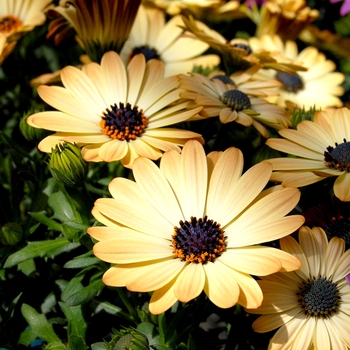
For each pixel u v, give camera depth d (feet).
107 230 1.17
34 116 1.27
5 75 1.67
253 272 1.12
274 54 1.56
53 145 1.26
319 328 1.18
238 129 1.44
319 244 1.20
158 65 1.36
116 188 1.20
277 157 1.34
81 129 1.28
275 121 1.38
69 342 1.22
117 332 1.17
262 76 1.68
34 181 1.41
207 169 1.22
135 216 1.18
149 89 1.34
